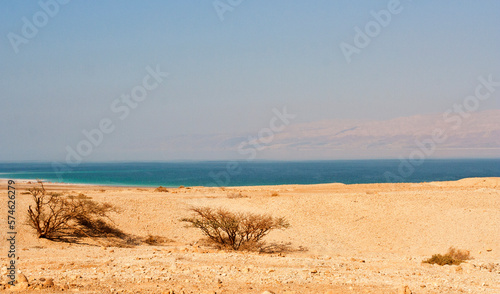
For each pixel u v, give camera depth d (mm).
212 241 26125
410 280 12789
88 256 17469
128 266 13828
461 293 11086
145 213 30812
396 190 48406
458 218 30469
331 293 10438
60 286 10125
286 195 41500
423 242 26594
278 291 10633
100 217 28125
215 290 10414
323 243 26234
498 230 27656
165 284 11031
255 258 16688
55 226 24734
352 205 34406
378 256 22266
